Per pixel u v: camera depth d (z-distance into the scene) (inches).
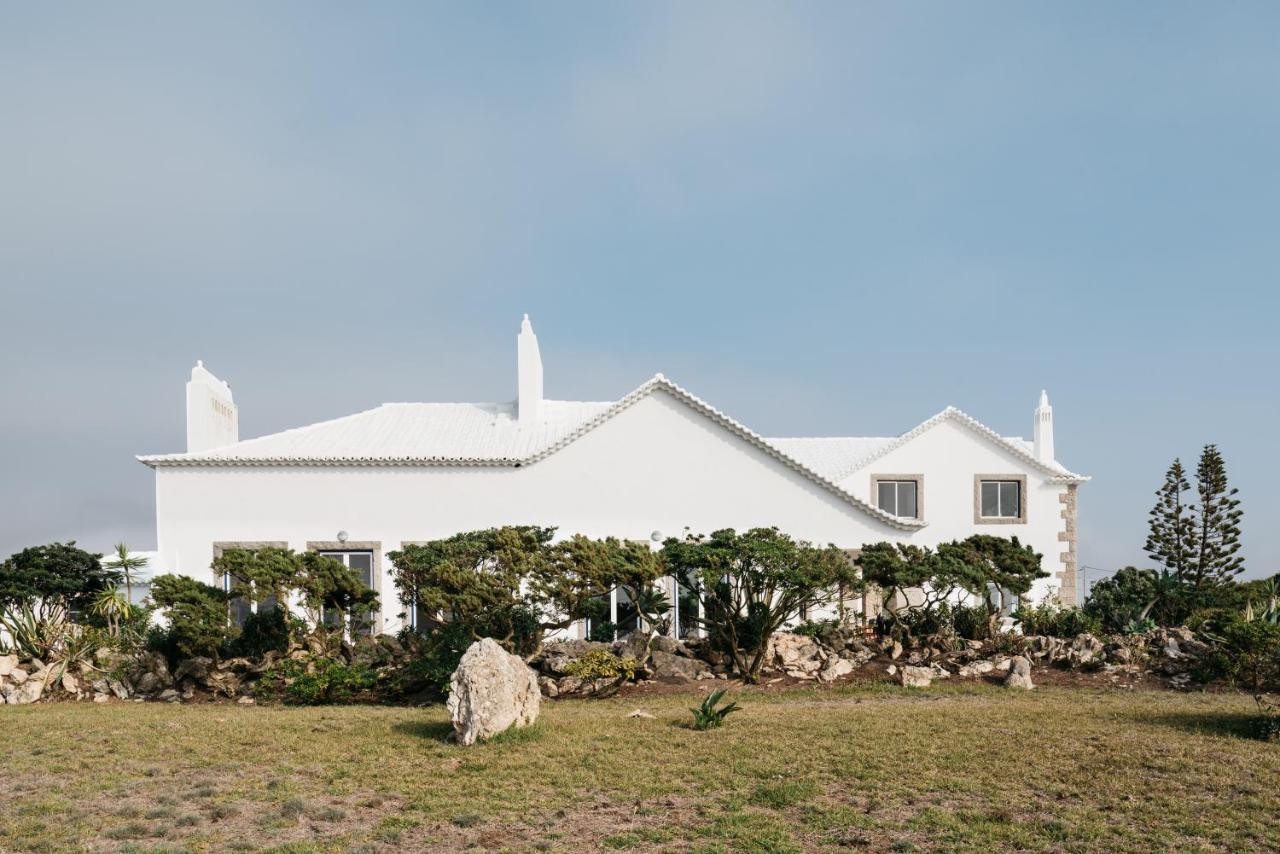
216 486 1123.3
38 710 770.2
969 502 1412.4
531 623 840.3
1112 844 394.3
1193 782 479.5
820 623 1042.1
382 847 398.6
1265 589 1202.0
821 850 395.9
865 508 1147.3
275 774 517.0
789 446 1534.2
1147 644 971.3
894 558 956.0
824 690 847.7
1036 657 954.7
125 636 910.4
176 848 389.4
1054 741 575.8
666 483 1151.0
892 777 499.2
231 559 832.3
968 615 1036.5
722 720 650.8
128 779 505.4
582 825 428.5
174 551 1109.7
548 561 807.1
